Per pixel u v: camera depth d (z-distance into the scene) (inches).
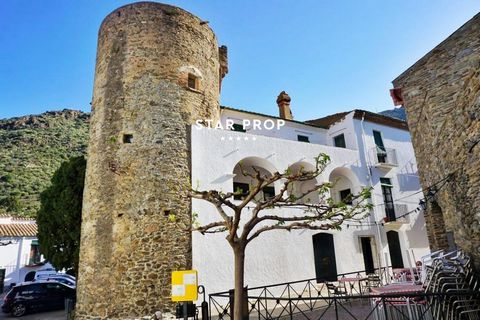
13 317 577.6
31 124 3299.7
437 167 400.8
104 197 468.4
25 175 2186.3
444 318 261.6
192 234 478.6
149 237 447.2
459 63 426.6
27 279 1001.5
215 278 477.4
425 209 514.0
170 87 525.7
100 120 514.3
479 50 410.3
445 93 433.1
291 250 570.6
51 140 2982.3
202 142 535.5
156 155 484.1
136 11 555.5
